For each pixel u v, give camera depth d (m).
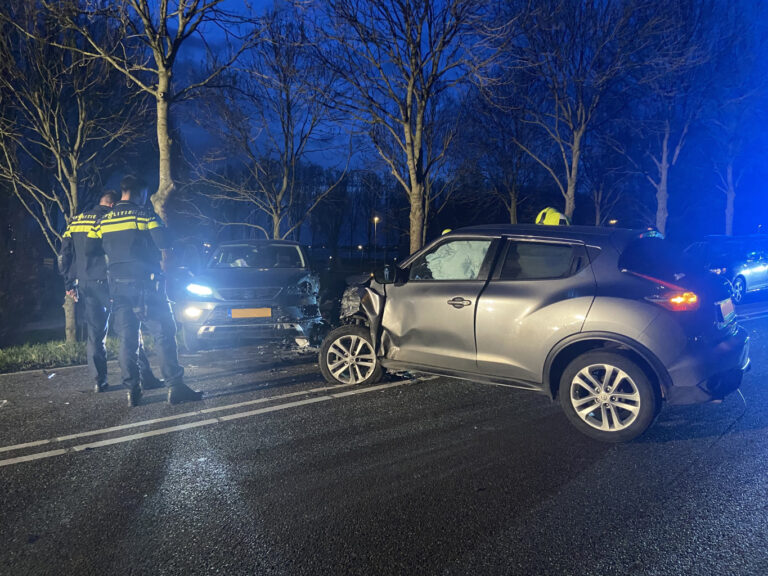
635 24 15.77
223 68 7.96
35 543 2.83
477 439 4.19
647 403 3.97
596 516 2.98
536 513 3.03
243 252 9.42
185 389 5.36
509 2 12.09
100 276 5.69
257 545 2.77
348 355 5.82
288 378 6.21
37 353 8.04
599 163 27.86
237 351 7.93
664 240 4.61
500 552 2.66
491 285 4.77
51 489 3.46
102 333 5.84
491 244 4.89
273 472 3.65
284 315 7.80
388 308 5.38
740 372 4.29
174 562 2.64
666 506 3.08
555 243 4.58
